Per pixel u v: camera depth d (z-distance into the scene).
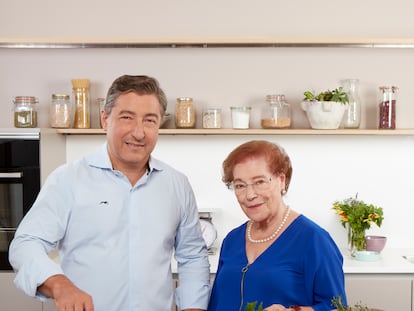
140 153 1.92
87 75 3.75
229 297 1.81
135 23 3.74
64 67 3.75
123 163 1.98
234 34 3.74
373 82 3.73
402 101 3.74
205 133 3.52
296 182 3.75
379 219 3.43
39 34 3.74
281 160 1.82
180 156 3.76
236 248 1.90
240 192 1.82
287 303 1.70
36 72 3.76
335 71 3.74
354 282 3.19
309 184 3.75
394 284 3.18
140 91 1.88
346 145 3.74
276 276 1.72
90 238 1.96
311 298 1.70
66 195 1.95
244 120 3.53
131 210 1.99
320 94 3.46
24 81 3.76
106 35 3.74
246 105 3.75
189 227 2.16
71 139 3.75
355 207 3.44
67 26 3.74
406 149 3.74
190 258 2.19
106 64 3.75
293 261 1.73
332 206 3.75
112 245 1.96
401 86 3.73
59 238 1.95
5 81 3.76
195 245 2.19
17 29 3.74
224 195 3.75
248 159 1.80
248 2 3.72
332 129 3.46
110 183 1.99
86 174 1.99
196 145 3.75
